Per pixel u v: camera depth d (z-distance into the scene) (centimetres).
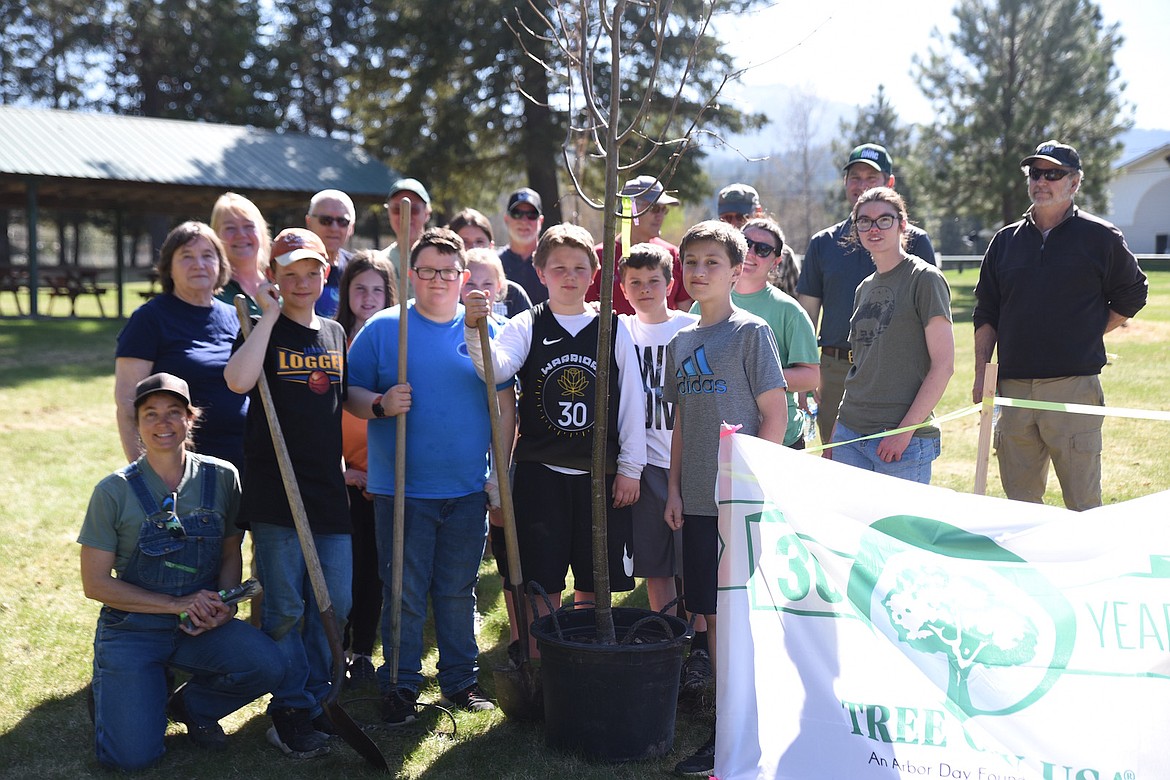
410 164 2655
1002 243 496
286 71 4331
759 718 331
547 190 2489
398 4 2586
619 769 352
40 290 3272
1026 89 2570
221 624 367
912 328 424
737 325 385
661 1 392
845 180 591
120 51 4406
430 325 405
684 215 2705
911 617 324
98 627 369
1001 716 310
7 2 4356
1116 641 306
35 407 1173
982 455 384
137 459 390
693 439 388
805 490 340
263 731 391
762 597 339
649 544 434
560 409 399
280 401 372
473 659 414
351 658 448
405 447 391
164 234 4262
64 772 353
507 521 387
